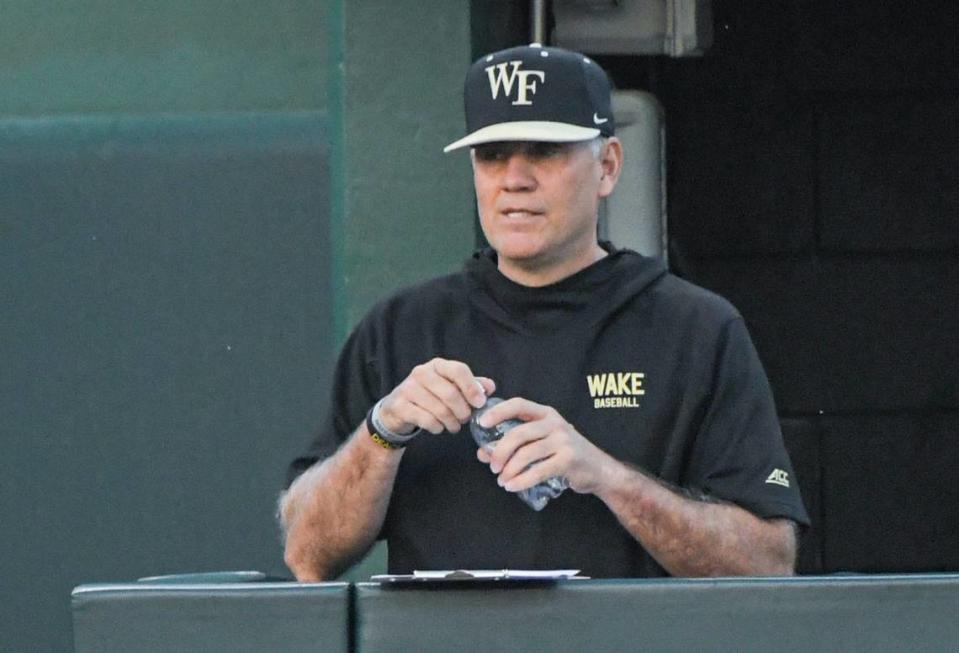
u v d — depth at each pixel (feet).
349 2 60.08
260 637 27.73
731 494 35.24
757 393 35.96
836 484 75.61
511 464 32.17
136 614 27.81
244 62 60.90
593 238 36.52
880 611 26.99
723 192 76.02
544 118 35.22
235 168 60.95
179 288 61.16
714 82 75.87
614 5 63.36
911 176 76.07
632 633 27.35
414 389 33.14
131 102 61.36
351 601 27.76
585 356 35.88
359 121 60.13
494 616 27.55
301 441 60.64
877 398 75.92
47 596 61.36
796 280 75.82
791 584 27.17
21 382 61.67
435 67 59.82
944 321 75.87
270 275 60.75
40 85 61.67
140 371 61.31
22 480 61.57
